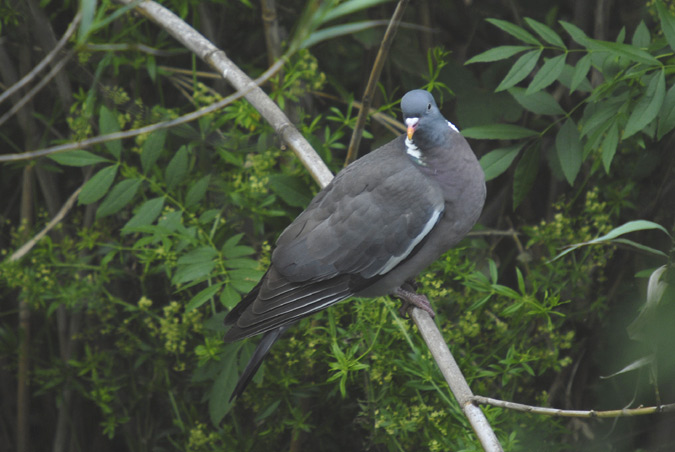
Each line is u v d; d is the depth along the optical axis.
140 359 8.29
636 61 6.38
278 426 8.00
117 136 4.09
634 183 8.29
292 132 6.98
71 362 8.41
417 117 6.30
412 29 9.30
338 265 6.50
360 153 9.76
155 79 8.27
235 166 8.24
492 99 8.82
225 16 9.68
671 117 6.37
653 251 5.46
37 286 8.04
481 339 7.82
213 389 7.19
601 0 8.73
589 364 9.04
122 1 7.57
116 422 8.59
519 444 7.36
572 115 8.74
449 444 6.61
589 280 7.95
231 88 9.46
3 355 8.96
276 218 8.15
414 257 6.59
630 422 8.94
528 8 9.55
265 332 6.42
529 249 9.11
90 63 8.39
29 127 9.10
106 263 8.01
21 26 8.76
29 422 9.98
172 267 7.79
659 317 6.90
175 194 7.99
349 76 10.09
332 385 7.96
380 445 8.01
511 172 9.37
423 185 6.41
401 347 7.09
